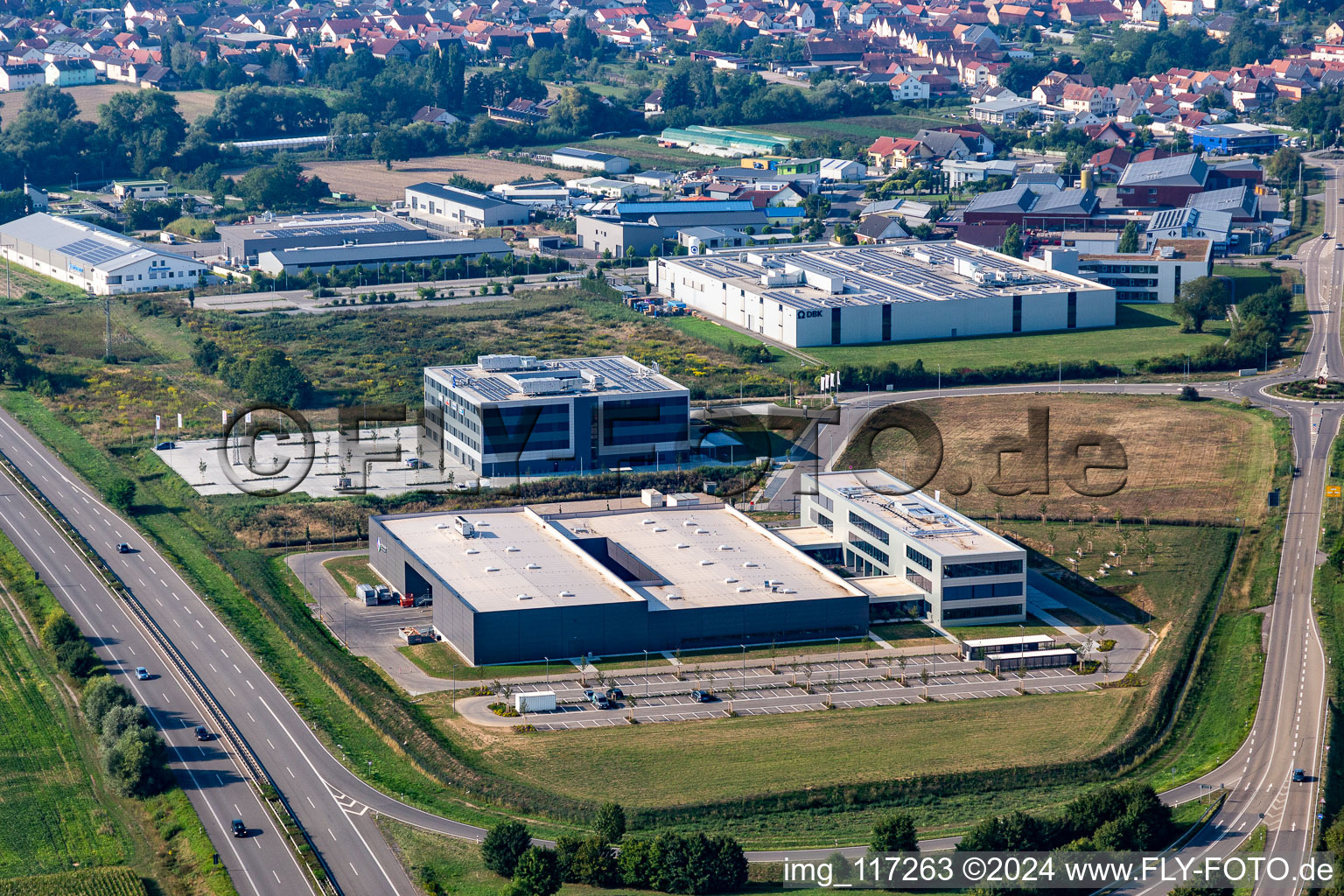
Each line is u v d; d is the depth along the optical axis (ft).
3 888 488.02
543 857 481.46
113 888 487.61
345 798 541.75
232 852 504.84
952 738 590.96
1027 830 498.69
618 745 584.81
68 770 567.59
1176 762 574.56
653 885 483.10
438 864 498.69
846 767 565.12
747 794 541.75
